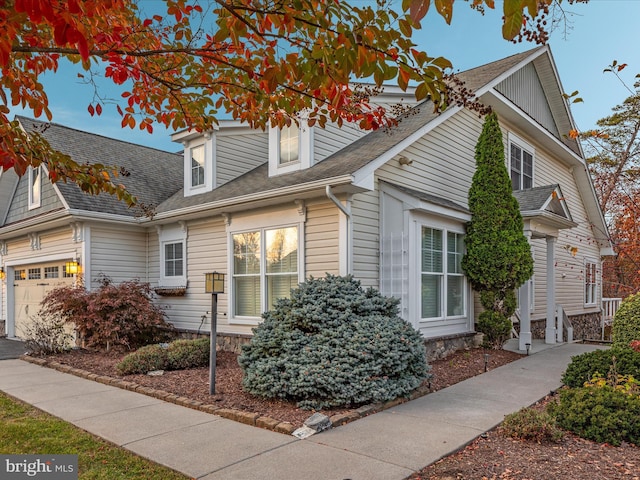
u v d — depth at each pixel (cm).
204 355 764
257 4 287
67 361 827
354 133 939
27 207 1259
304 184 704
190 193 1054
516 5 189
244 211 875
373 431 435
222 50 366
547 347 966
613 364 553
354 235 725
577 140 1384
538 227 954
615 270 871
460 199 970
